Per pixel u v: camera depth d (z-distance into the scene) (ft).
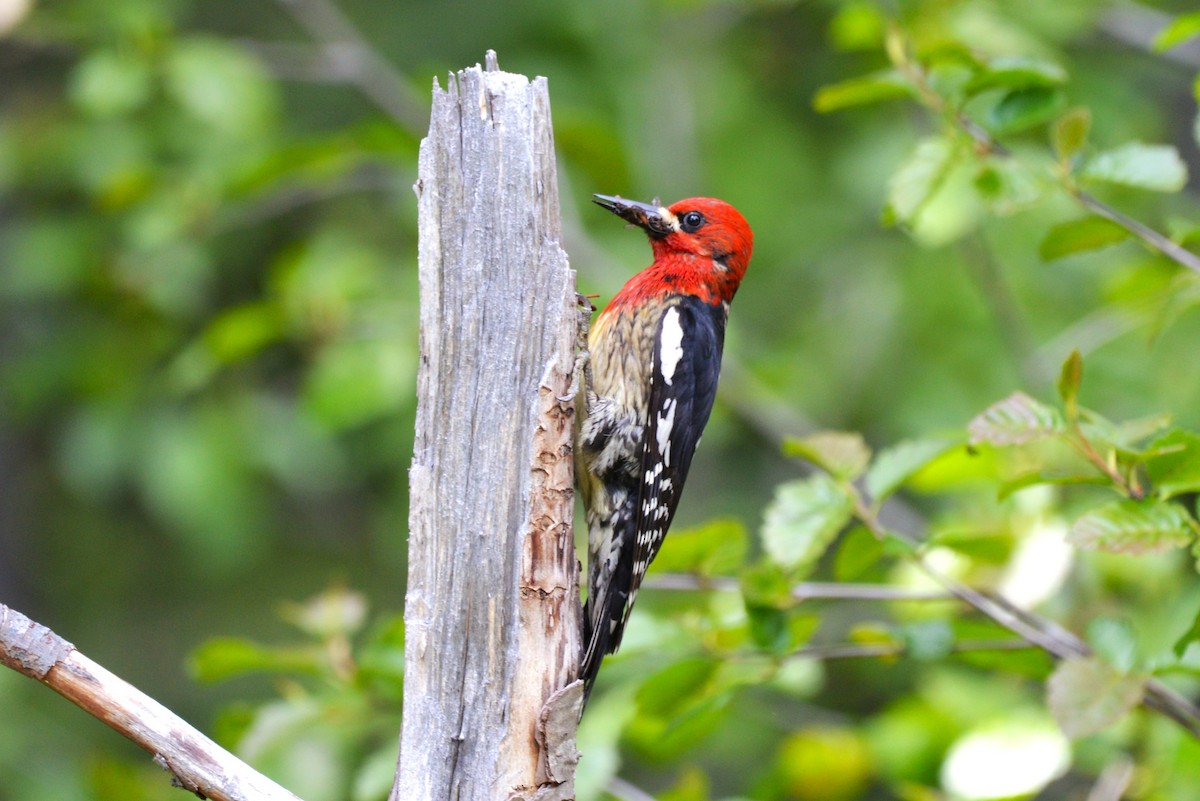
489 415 17.06
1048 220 34.40
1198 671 18.17
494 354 17.13
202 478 42.50
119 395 43.32
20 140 44.14
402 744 16.96
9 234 46.57
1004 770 24.07
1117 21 37.52
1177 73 43.55
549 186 17.37
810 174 46.34
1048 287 40.32
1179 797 24.35
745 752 41.57
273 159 35.63
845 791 28.09
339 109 49.26
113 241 44.16
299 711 24.16
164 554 55.67
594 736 24.75
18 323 48.88
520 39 46.26
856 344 43.88
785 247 46.14
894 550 21.09
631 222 26.43
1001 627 21.68
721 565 23.26
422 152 17.44
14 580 54.44
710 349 25.62
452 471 17.11
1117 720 17.85
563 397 17.08
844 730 28.89
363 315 37.60
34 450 54.65
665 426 24.35
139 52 38.01
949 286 42.73
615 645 23.08
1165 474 17.63
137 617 55.01
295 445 43.91
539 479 16.94
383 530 48.19
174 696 53.42
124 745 46.19
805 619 22.22
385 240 45.57
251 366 46.06
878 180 42.65
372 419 45.29
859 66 43.98
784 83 47.26
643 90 45.52
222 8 50.34
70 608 55.01
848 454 21.17
